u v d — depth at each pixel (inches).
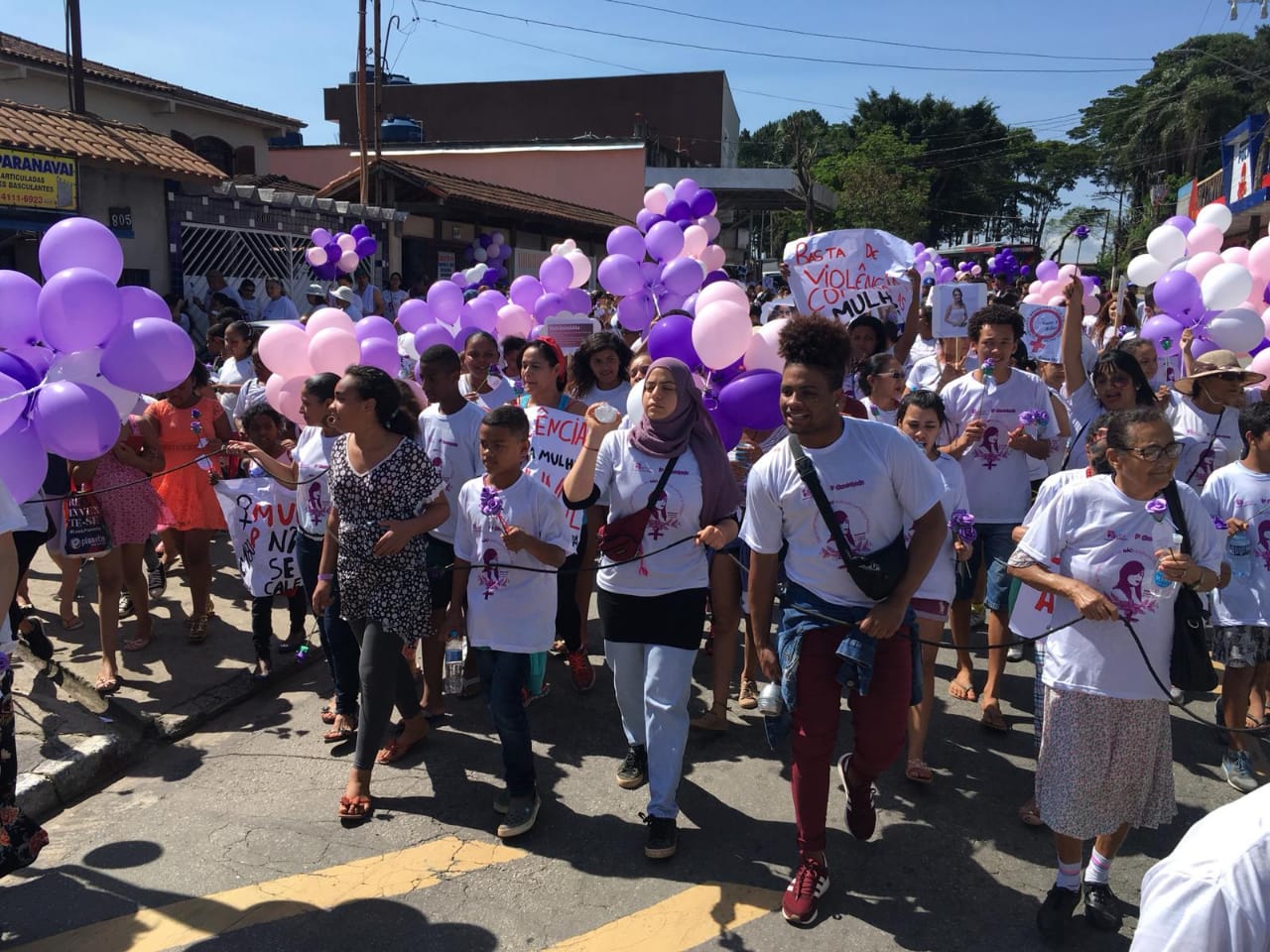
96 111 679.1
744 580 175.3
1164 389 210.7
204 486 209.8
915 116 2262.6
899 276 241.3
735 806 154.5
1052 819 119.4
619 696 154.6
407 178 638.5
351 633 168.9
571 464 173.5
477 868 136.7
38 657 194.5
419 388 208.8
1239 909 50.4
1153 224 1362.0
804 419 120.0
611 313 454.6
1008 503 186.9
